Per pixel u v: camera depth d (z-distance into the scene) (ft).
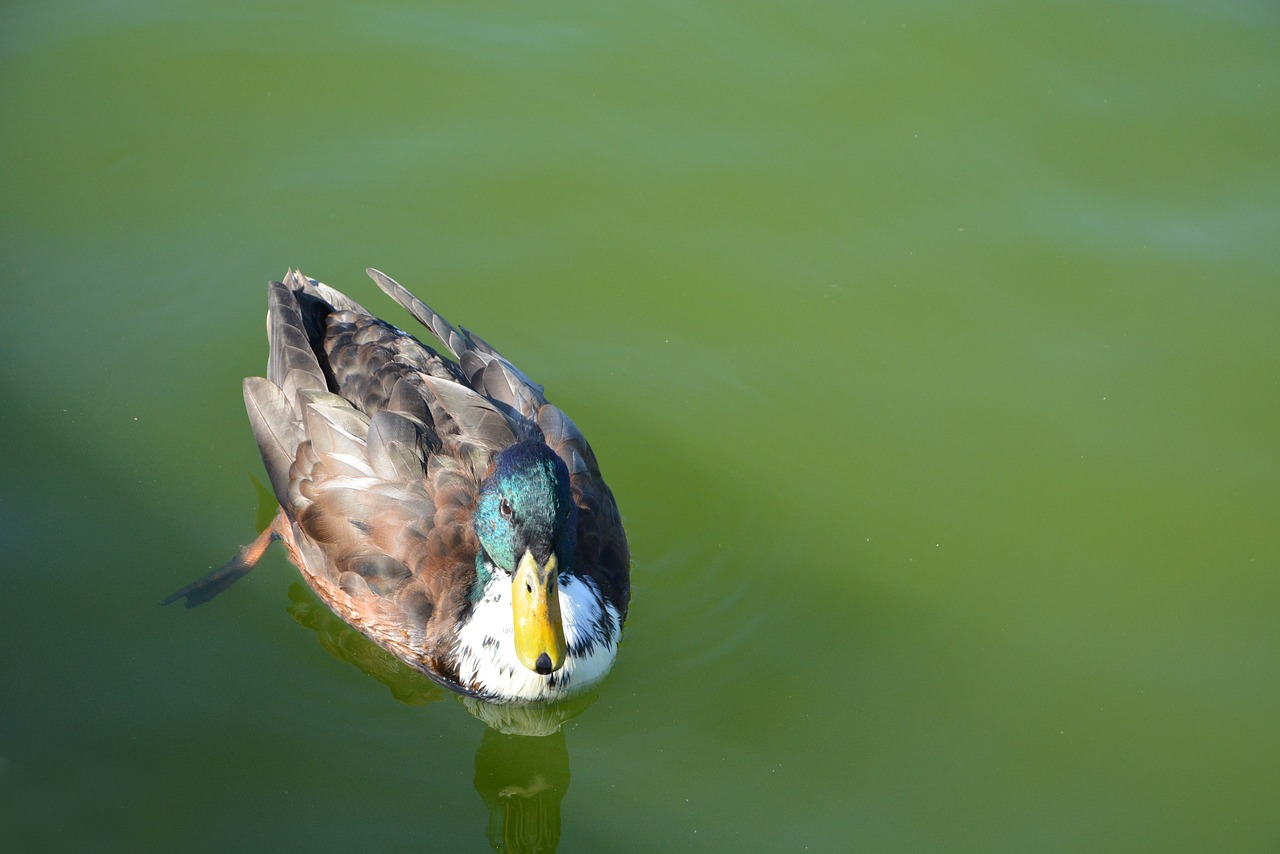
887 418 42.68
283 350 37.78
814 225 47.34
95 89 49.75
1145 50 53.47
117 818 31.58
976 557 39.34
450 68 51.70
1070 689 35.91
